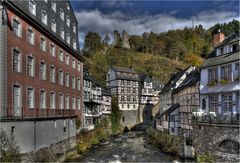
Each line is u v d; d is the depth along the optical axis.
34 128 19.91
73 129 30.33
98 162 24.44
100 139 39.81
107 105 55.66
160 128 39.91
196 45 110.88
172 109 34.78
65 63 31.20
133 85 68.19
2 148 15.95
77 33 37.78
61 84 29.58
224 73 23.06
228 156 19.27
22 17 20.64
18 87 19.98
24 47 20.84
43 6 25.23
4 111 17.53
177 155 26.77
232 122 18.98
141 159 25.78
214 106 24.12
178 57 110.00
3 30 17.84
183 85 33.47
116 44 114.94
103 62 84.25
